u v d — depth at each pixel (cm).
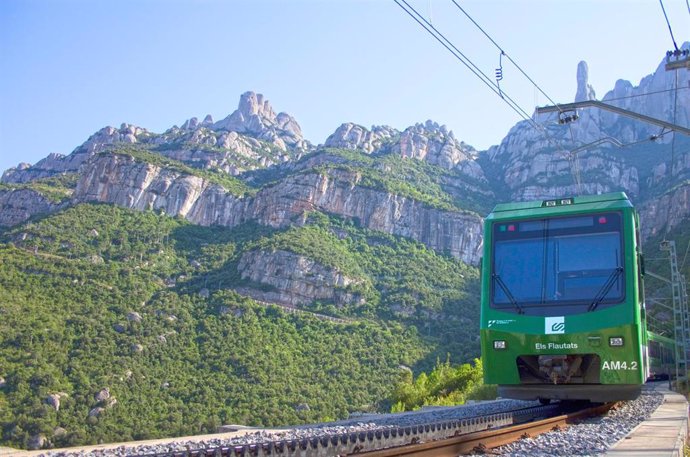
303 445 937
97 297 16850
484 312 1612
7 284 16350
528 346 1538
